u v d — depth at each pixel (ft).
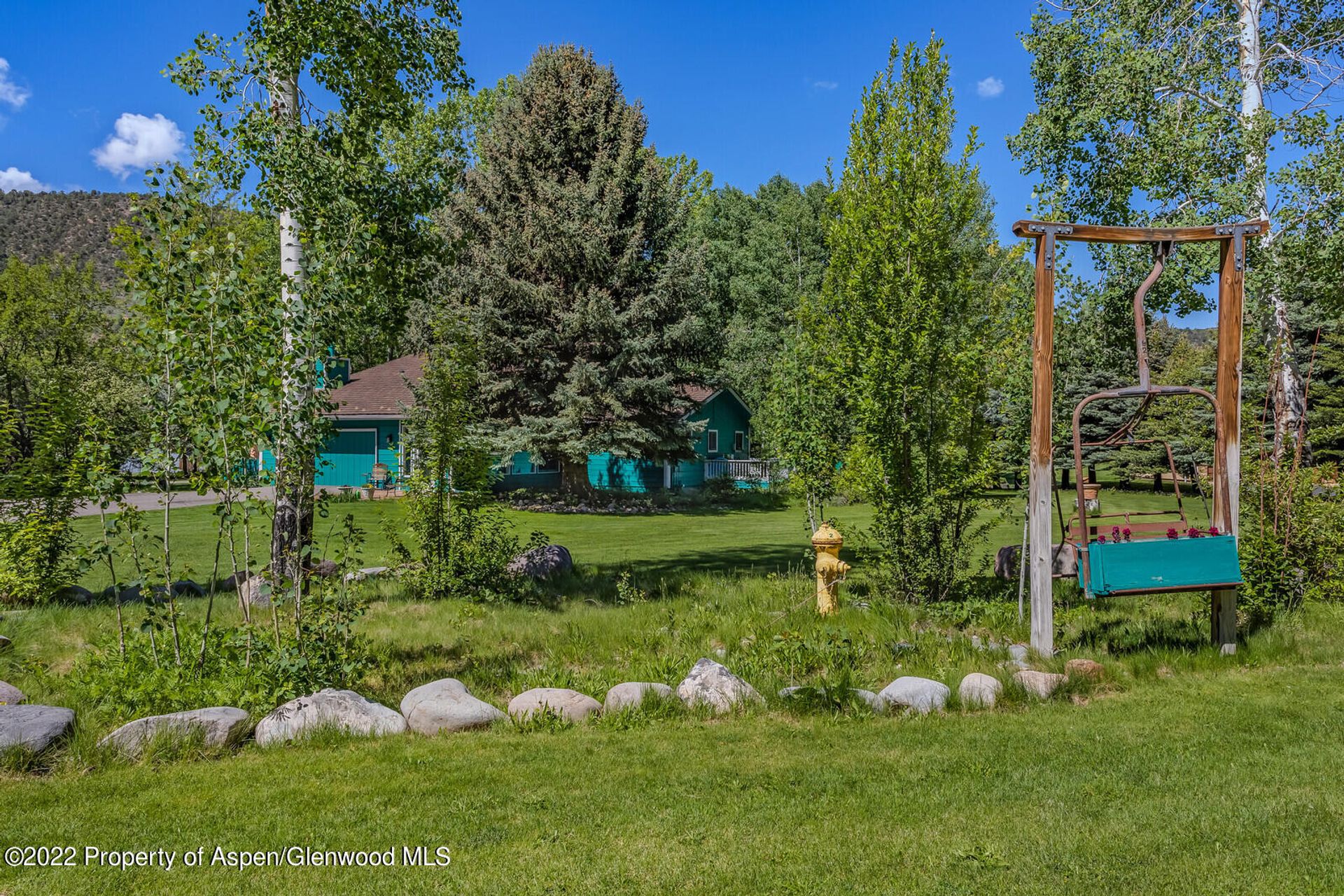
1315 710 19.40
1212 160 36.24
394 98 33.12
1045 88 42.50
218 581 35.73
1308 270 33.86
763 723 18.83
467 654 25.09
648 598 34.65
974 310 31.65
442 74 34.63
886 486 31.53
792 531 65.92
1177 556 22.65
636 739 17.49
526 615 30.63
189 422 19.53
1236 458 23.75
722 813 13.39
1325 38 39.63
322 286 21.24
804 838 12.44
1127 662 23.45
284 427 20.39
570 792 14.37
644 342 83.56
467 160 119.96
